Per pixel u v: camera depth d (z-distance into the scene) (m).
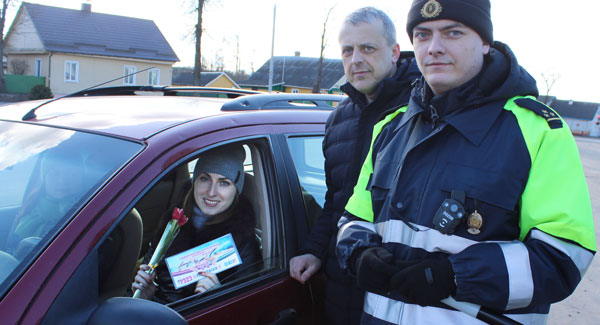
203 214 1.78
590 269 4.80
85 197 1.27
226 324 1.54
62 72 30.66
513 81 1.27
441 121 1.33
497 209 1.20
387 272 1.26
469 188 1.22
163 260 1.69
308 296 1.83
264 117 1.90
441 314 1.26
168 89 2.66
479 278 1.16
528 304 1.17
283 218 1.79
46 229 1.23
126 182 1.30
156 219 1.87
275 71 43.69
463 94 1.29
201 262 1.69
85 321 1.11
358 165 1.85
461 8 1.25
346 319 1.78
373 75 1.89
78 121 1.67
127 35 33.50
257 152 1.80
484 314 1.22
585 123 68.00
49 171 1.43
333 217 1.87
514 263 1.15
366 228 1.48
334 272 1.79
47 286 1.09
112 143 1.46
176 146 1.46
